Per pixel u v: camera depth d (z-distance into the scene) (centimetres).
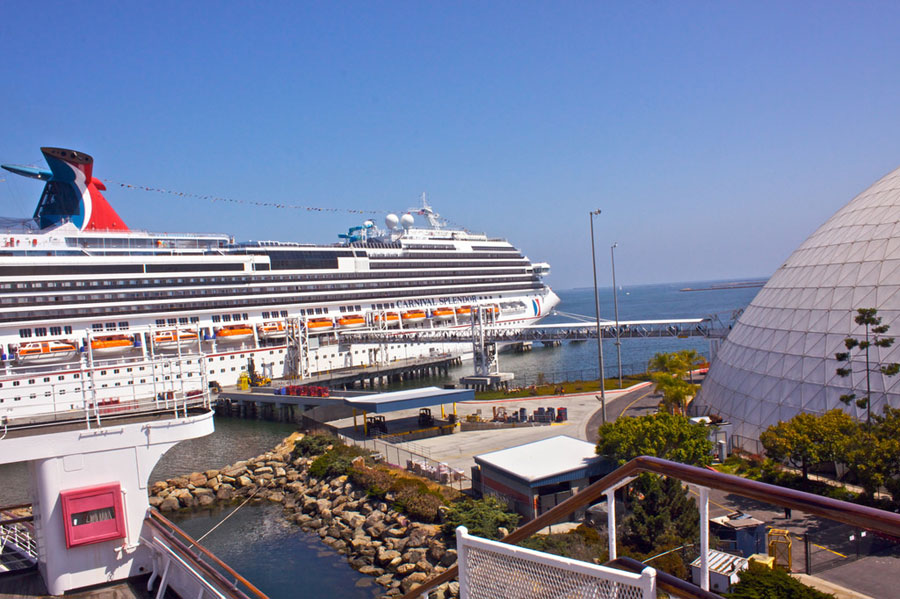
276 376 9925
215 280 9412
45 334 7931
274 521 4266
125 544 1864
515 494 3528
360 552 3594
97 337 8219
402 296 11800
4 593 1819
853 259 4319
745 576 2028
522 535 818
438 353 12131
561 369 11369
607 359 12950
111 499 1833
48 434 1783
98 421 1912
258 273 9875
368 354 11119
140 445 1888
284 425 7381
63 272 8100
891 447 2945
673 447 3509
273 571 3453
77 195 8912
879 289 4012
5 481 5319
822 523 2712
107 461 1853
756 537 2483
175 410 1998
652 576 550
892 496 2967
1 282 7606
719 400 4797
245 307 9700
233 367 9456
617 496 3297
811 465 3362
